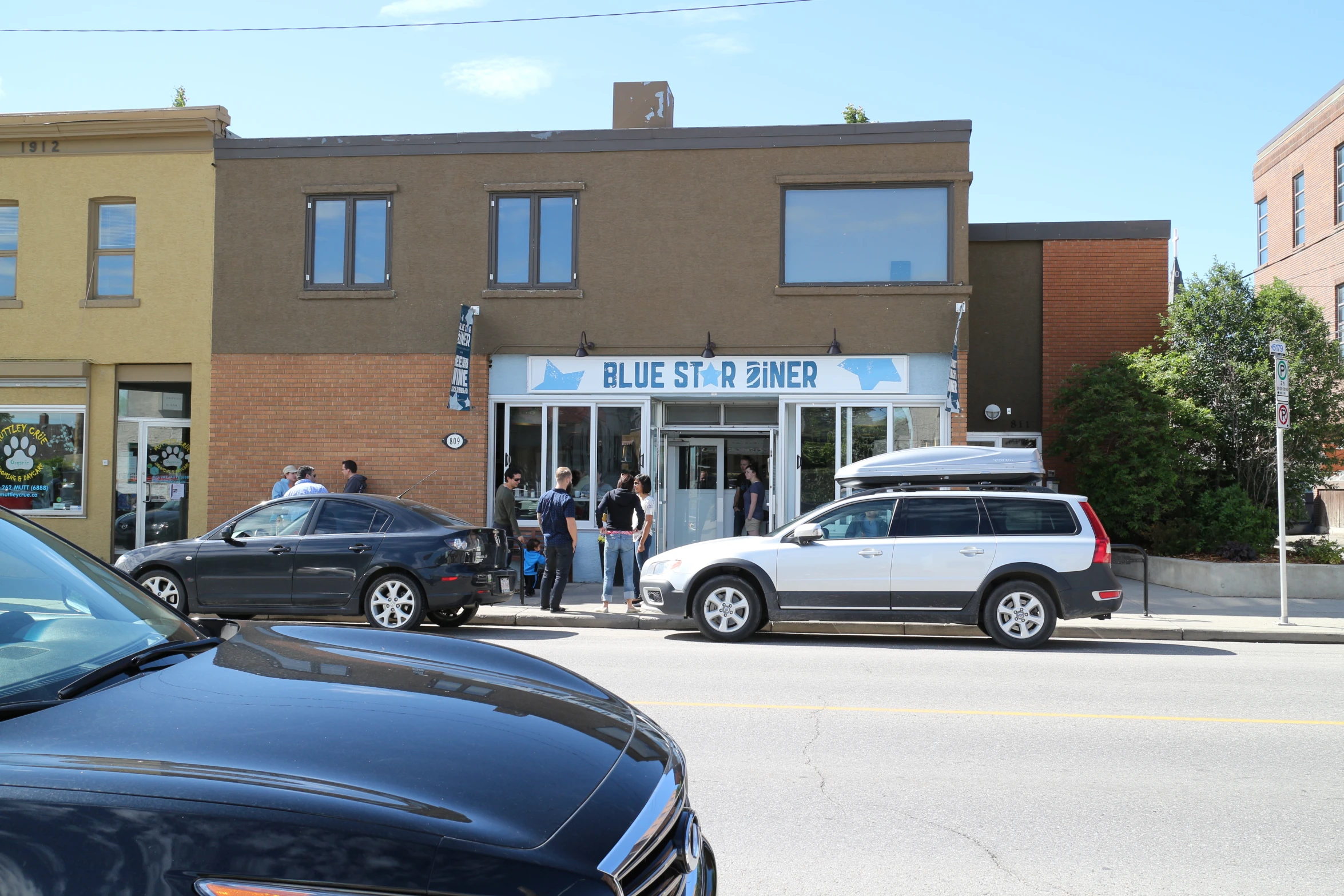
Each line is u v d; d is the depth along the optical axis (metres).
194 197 16.44
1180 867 4.29
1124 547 12.70
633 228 15.78
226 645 3.00
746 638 11.02
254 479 16.08
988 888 4.06
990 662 9.69
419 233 16.03
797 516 15.41
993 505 10.83
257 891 1.72
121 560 11.50
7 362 16.61
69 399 16.69
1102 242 18.88
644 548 13.26
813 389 15.47
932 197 15.30
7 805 1.82
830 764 5.89
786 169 15.50
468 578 11.01
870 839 4.62
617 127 17.55
